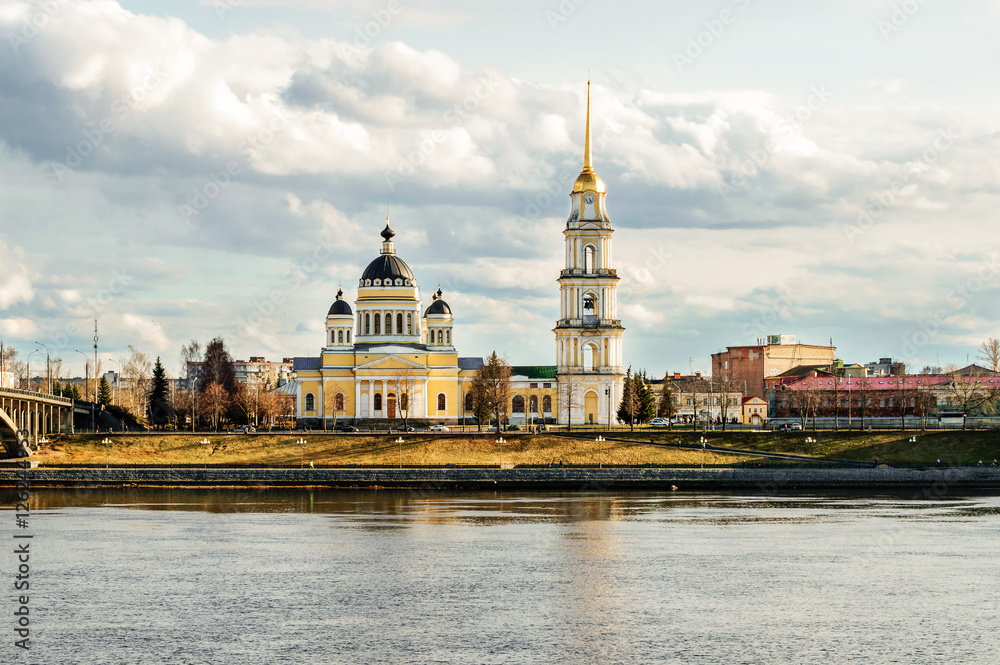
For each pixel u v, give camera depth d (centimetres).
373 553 10394
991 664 6775
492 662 6788
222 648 7088
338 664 6750
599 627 7600
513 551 10481
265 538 11281
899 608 8181
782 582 9075
